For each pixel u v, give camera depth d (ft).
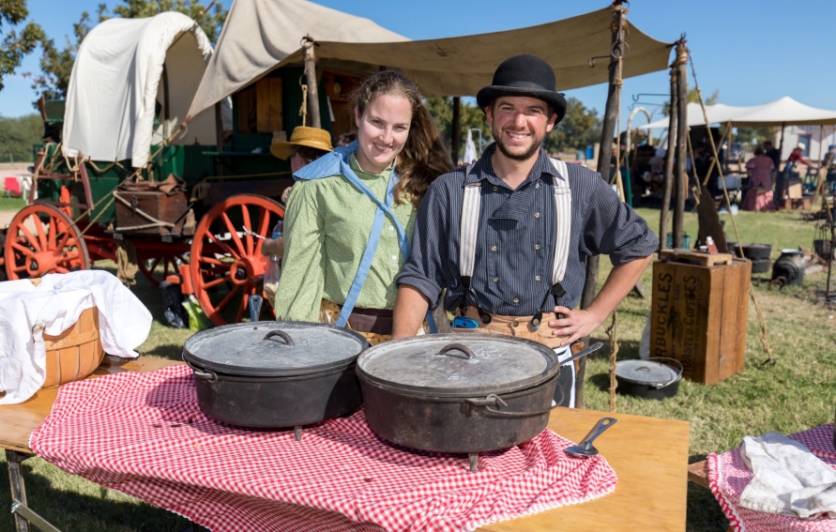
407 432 4.84
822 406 14.78
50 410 6.86
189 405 6.48
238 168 20.62
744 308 16.80
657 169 64.59
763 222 51.83
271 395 5.28
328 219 7.31
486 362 5.37
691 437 13.17
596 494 5.04
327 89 21.22
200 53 23.00
